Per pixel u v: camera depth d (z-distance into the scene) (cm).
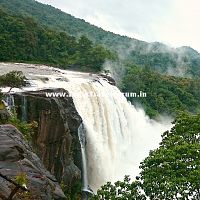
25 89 3347
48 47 7562
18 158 1441
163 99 7931
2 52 6506
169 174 1881
